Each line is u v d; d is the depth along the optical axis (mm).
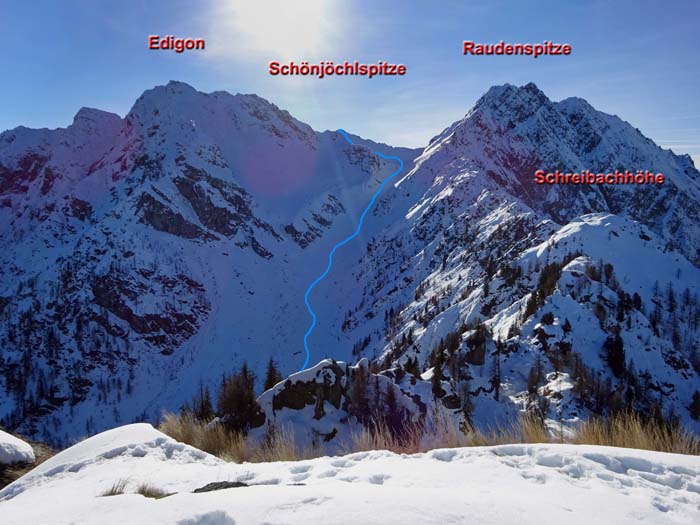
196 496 4395
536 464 5508
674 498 4551
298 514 3738
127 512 4152
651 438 7527
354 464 6078
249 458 10453
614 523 3838
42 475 8086
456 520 3635
